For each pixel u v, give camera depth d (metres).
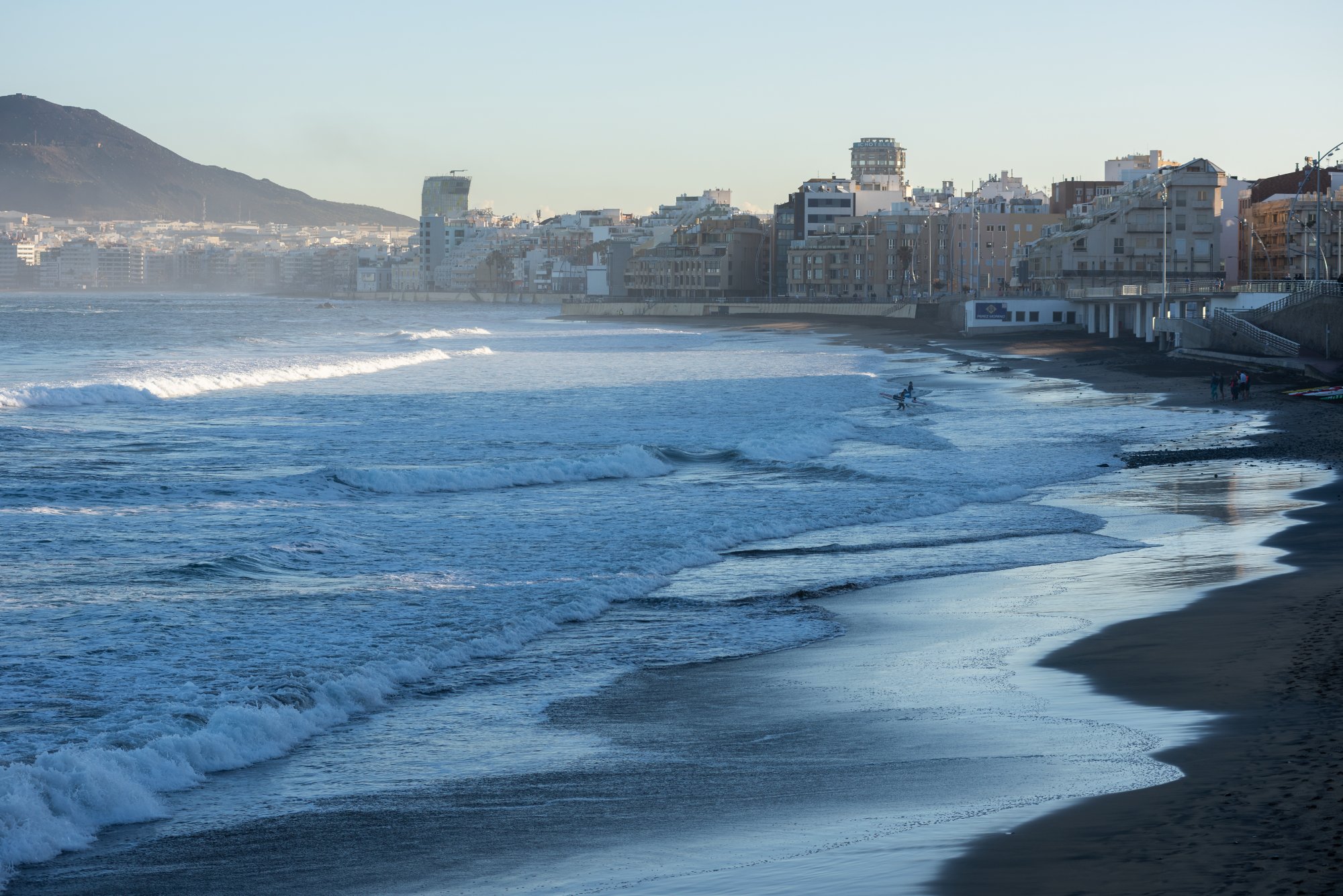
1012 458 62.22
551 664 25.27
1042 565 34.94
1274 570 30.98
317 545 39.12
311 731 20.64
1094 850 12.27
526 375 131.62
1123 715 18.55
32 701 22.22
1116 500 47.69
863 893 11.55
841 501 48.62
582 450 67.94
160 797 17.22
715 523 42.91
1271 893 10.79
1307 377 103.62
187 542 40.16
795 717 20.27
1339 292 116.44
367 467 60.16
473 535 41.50
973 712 19.66
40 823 15.52
